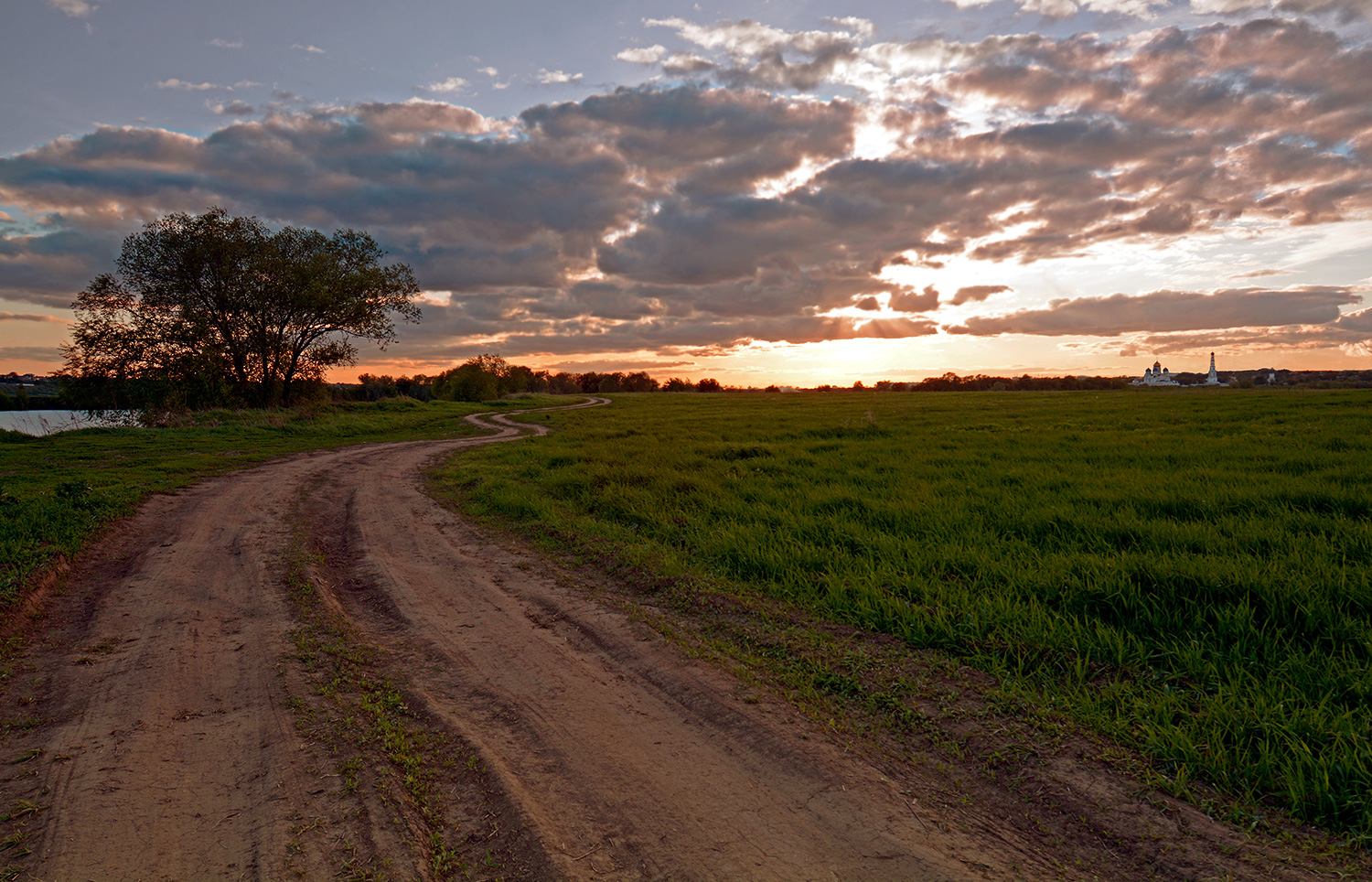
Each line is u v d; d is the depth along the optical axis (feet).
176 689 16.70
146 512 37.06
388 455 69.67
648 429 94.12
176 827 11.25
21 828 11.24
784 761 13.01
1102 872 9.91
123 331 104.63
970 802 11.62
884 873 9.91
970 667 16.70
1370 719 12.59
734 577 24.81
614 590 24.66
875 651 17.78
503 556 29.86
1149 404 106.32
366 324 131.13
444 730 14.60
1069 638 17.04
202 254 110.83
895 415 101.09
